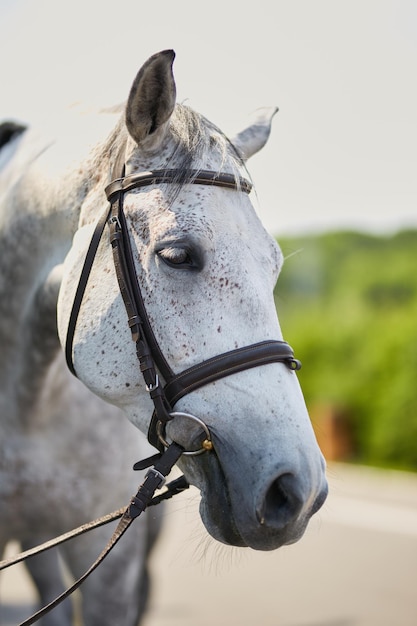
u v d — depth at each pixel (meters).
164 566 9.59
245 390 2.94
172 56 2.98
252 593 8.45
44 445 4.00
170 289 3.01
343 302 20.88
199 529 3.41
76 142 3.72
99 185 3.41
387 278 22.94
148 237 3.07
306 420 2.96
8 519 4.10
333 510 12.27
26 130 4.36
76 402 4.02
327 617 7.61
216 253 2.99
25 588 8.30
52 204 3.61
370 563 9.63
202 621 7.43
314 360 18.16
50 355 3.81
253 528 2.85
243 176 3.25
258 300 3.00
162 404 3.00
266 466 2.84
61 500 4.06
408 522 11.62
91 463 4.08
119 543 4.18
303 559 9.87
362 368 16.83
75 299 3.23
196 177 3.08
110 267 3.19
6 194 3.98
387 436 16.08
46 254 3.70
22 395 3.91
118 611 4.22
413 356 15.72
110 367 3.14
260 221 3.19
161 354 3.01
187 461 3.13
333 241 35.19
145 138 3.15
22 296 3.84
